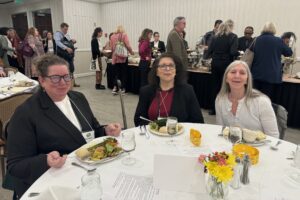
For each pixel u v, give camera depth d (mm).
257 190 954
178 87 1930
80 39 7777
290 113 3479
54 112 1277
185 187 960
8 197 2000
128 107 4539
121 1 7609
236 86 1686
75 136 1317
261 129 1728
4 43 5312
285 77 3574
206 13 5918
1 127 2047
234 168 932
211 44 3848
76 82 7020
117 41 5270
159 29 6957
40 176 1069
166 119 1584
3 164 2145
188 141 1395
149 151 1274
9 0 8320
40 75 1274
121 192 952
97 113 4211
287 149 1289
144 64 4879
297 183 998
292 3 4680
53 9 7457
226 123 1826
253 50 3307
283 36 3799
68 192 856
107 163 1156
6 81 3357
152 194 945
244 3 5285
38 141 1240
